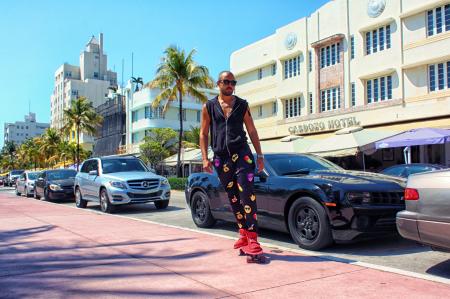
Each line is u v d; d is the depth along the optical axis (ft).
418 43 71.56
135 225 28.89
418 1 71.31
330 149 60.23
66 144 220.23
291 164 23.58
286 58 101.91
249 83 116.37
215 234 23.98
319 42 89.86
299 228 20.42
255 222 16.80
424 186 14.94
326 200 18.66
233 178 16.94
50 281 14.66
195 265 16.49
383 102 74.90
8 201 61.36
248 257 16.61
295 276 14.67
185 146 129.18
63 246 21.02
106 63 336.29
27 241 22.76
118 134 186.80
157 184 41.75
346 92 84.17
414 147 72.33
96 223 30.25
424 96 70.59
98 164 44.73
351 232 18.33
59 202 58.49
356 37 82.74
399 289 13.07
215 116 16.75
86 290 13.57
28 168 329.31
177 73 99.86
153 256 18.29
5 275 15.55
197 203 28.89
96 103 308.60
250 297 12.56
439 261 17.39
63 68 330.13
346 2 84.89
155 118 163.12
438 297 12.28
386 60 76.74
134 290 13.48
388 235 19.13
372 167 77.82
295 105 100.12
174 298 12.62
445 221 14.11
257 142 17.38
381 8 77.66
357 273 14.98
